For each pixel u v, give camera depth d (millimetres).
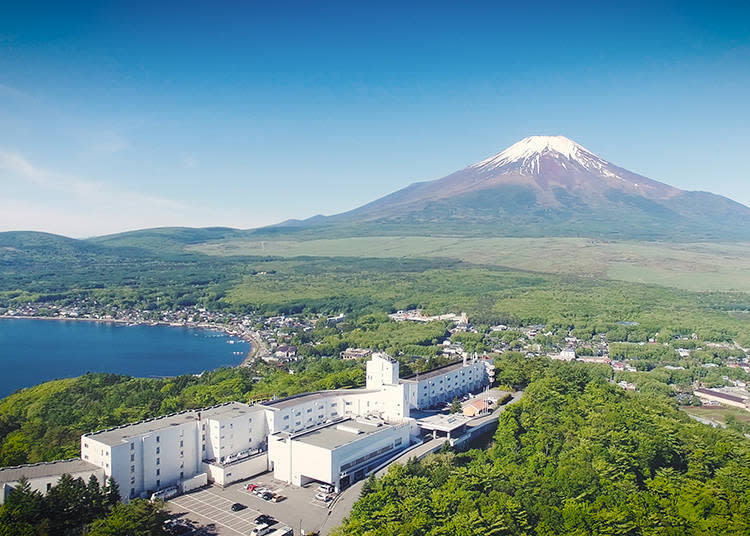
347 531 177000
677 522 187000
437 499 191000
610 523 184000
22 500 173750
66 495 180125
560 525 184375
